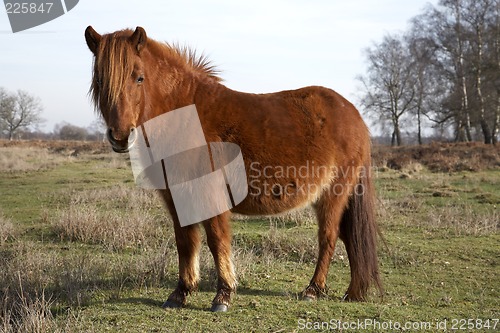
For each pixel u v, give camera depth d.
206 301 4.77
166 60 4.54
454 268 6.15
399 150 25.73
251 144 4.59
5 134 78.06
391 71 48.06
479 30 33.81
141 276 5.37
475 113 34.16
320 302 4.77
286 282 5.51
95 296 4.94
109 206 10.43
